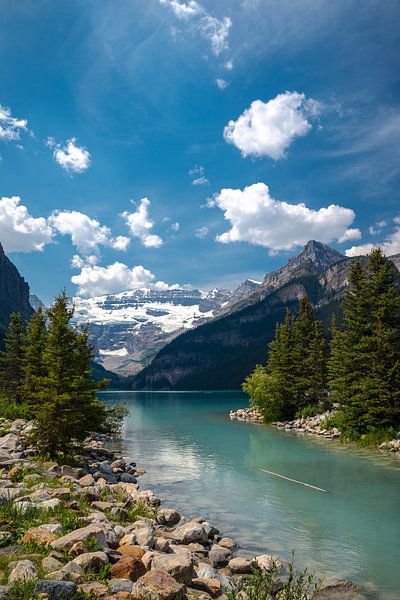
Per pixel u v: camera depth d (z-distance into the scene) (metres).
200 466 27.78
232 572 11.44
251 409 73.94
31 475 18.52
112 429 46.03
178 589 7.84
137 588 7.69
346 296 44.44
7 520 11.03
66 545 9.52
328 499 19.56
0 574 7.80
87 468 24.56
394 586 10.82
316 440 41.00
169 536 13.57
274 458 30.67
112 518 14.22
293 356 60.41
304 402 59.81
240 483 22.86
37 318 48.16
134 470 25.88
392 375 37.19
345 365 42.69
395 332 38.16
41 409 24.97
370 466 27.41
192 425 57.25
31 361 42.84
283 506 18.42
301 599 7.94
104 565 8.69
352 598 10.02
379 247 42.50
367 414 37.62
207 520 16.50
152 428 53.16
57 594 6.92
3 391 53.09
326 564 12.27
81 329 27.30
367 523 16.11
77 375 25.50
